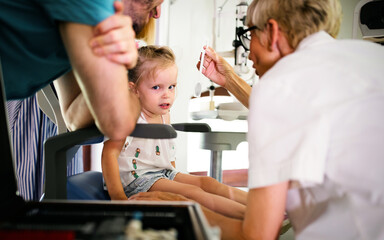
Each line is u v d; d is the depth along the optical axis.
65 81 0.90
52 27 0.58
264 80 0.60
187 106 2.78
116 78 0.56
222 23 2.71
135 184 1.19
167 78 1.30
